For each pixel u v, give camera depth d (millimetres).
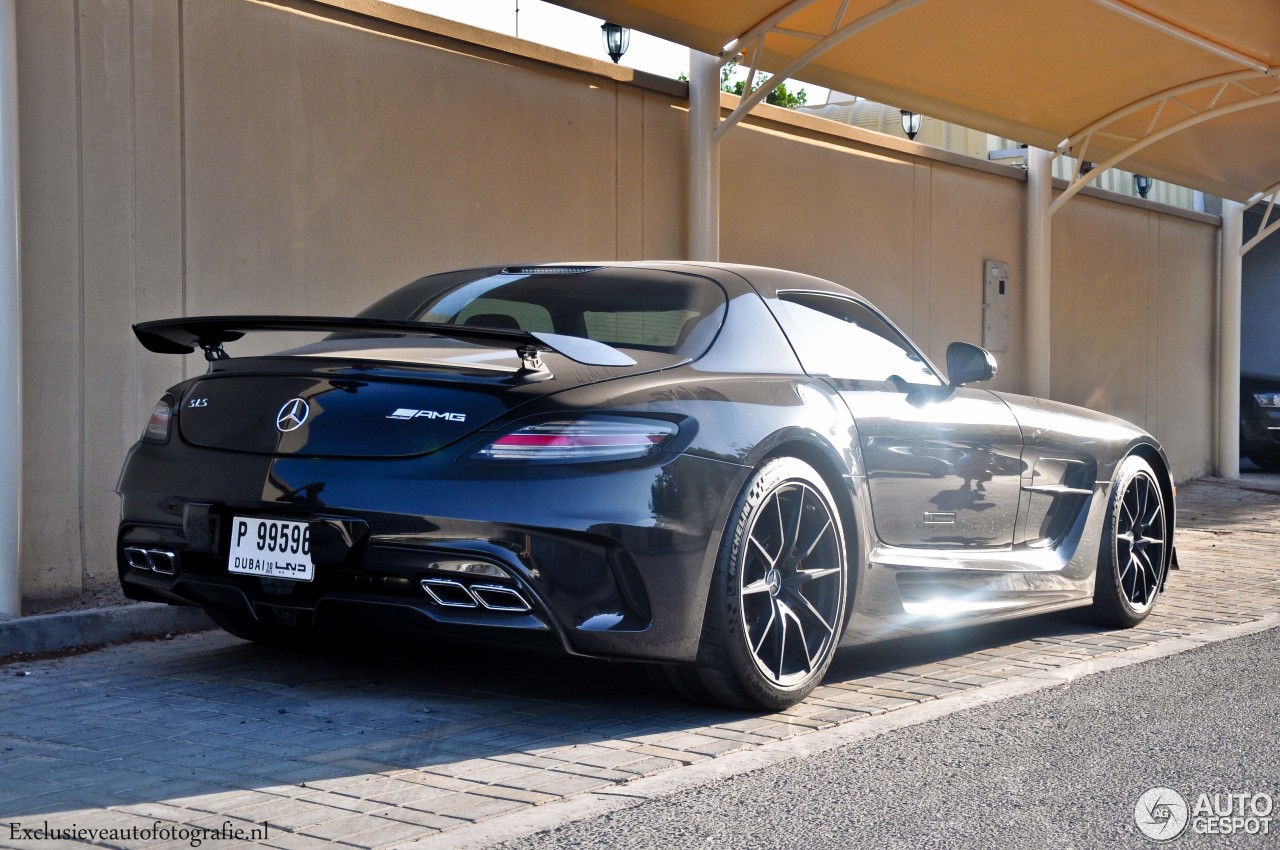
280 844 2250
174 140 5000
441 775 2705
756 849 2299
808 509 3480
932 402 4105
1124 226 11586
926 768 2855
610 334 3500
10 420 4168
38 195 4570
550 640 2953
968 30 7426
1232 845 2381
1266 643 4559
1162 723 3324
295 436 3129
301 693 3418
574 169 6699
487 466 2949
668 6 6504
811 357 3754
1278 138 10289
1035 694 3668
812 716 3344
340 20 5613
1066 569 4617
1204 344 12789
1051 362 10719
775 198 7992
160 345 3475
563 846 2281
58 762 2730
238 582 3186
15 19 4250
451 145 6078
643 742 3025
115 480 4824
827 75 7828
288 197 5410
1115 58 8070
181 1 5012
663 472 3051
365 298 5719
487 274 3926
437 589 2967
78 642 4113
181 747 2865
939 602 4031
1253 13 7422
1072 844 2371
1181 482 12414
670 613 3068
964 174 9594
